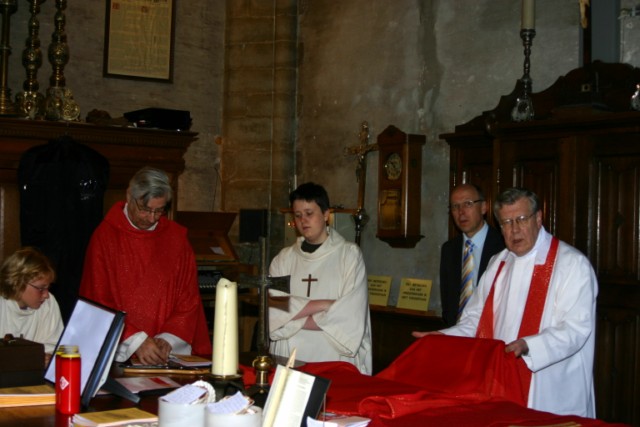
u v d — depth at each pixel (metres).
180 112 6.11
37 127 5.48
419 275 6.45
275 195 7.91
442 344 3.15
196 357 3.46
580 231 4.55
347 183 7.29
